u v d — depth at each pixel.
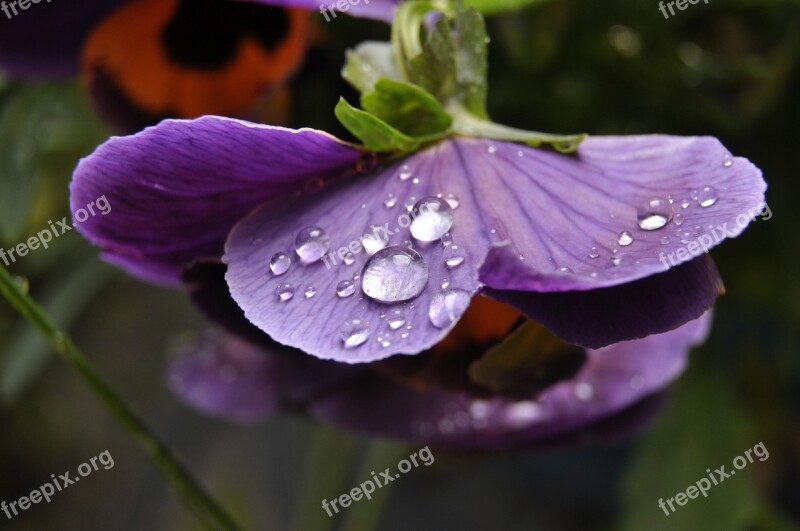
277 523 0.39
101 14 0.25
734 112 0.28
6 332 0.38
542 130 0.29
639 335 0.19
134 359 0.43
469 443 0.24
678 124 0.28
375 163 0.21
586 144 0.21
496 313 0.20
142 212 0.21
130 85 0.24
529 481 0.41
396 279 0.19
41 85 0.27
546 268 0.19
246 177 0.20
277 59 0.24
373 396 0.24
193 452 0.40
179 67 0.24
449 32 0.21
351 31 0.27
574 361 0.20
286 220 0.20
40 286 0.34
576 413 0.23
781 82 0.28
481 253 0.19
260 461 0.40
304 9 0.24
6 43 0.25
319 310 0.19
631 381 0.23
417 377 0.21
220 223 0.21
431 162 0.21
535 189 0.20
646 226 0.20
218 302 0.21
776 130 0.28
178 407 0.40
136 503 0.42
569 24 0.27
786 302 0.29
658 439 0.29
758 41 0.28
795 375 0.32
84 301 0.31
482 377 0.20
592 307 0.19
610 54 0.28
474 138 0.21
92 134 0.29
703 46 0.28
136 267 0.22
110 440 0.45
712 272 0.20
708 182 0.20
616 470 0.38
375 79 0.22
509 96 0.28
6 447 0.45
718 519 0.28
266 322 0.19
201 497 0.23
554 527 0.40
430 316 0.19
